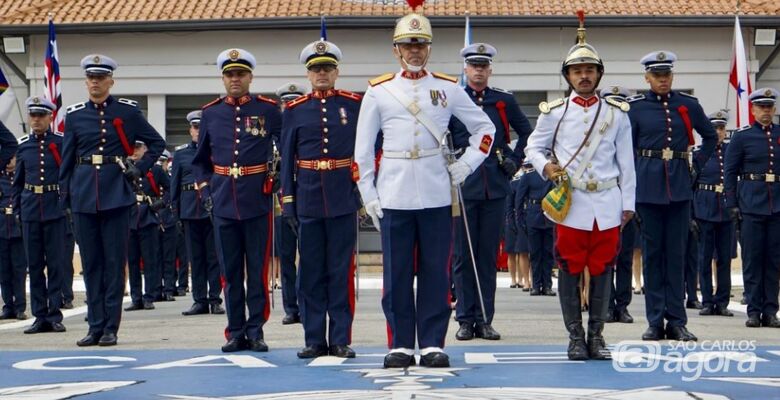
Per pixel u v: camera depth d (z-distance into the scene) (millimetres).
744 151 14703
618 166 10180
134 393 8000
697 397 7422
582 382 8273
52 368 9922
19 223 17297
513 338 12602
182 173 17953
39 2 31453
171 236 21594
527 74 30281
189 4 31031
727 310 17062
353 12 30312
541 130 10203
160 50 30750
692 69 30312
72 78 30828
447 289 9523
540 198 21484
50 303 14930
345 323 10539
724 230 17016
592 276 9992
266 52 30609
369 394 7660
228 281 11234
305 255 10523
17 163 15273
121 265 12516
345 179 10586
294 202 10664
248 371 9273
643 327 14047
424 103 9430
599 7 30281
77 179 12469
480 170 12766
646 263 12281
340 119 10641
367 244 29828
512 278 25094
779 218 14500
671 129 12305
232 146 11219
